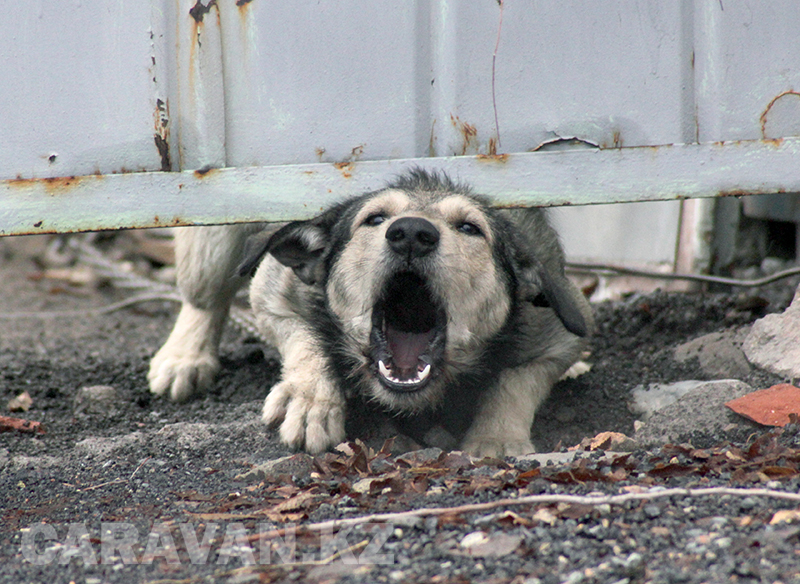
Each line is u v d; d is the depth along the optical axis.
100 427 6.05
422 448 5.19
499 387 5.54
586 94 5.38
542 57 5.36
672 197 5.40
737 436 4.70
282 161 5.42
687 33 5.34
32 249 15.03
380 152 5.44
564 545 3.15
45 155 5.26
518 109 5.40
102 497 4.33
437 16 5.31
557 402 5.95
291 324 5.95
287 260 5.47
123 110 5.25
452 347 5.04
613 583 2.84
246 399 6.62
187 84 5.27
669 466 3.92
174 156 5.32
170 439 5.41
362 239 5.03
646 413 5.61
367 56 5.36
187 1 5.20
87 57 5.20
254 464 4.91
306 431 5.14
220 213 5.34
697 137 5.41
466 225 5.03
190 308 7.15
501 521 3.38
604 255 10.71
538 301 5.47
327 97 5.38
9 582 3.19
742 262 9.80
